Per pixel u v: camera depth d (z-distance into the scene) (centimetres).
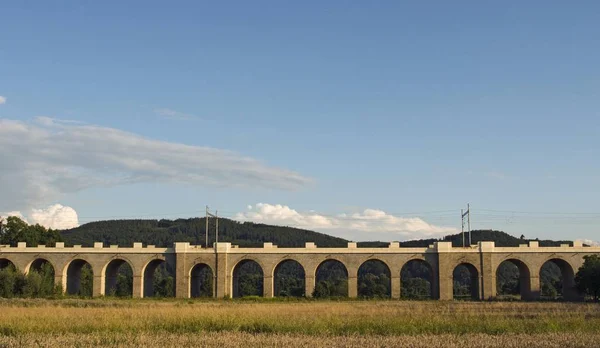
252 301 9762
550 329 4619
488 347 3800
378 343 3934
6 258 11625
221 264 11225
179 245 11319
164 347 3775
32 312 5919
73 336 4231
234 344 3884
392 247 11044
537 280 10731
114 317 5384
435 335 4328
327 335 4369
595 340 4050
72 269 12050
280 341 4000
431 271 11031
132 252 11444
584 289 9869
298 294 15550
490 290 10706
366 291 16850
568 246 10825
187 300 10000
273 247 11231
